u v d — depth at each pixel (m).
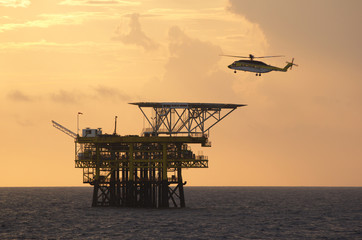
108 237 192.00
